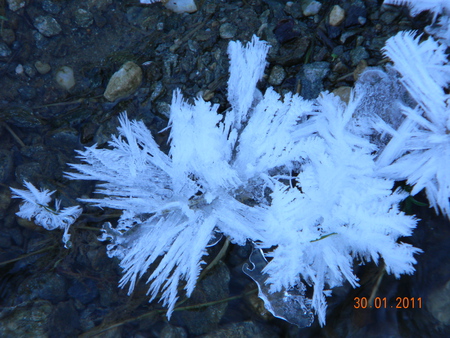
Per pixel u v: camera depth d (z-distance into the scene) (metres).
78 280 0.29
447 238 0.27
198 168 0.28
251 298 0.29
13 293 0.29
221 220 0.28
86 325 0.29
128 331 0.29
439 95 0.26
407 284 0.27
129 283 0.29
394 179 0.27
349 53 0.29
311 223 0.27
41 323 0.28
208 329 0.29
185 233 0.28
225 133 0.28
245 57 0.28
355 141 0.27
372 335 0.27
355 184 0.26
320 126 0.27
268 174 0.28
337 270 0.27
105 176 0.28
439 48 0.27
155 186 0.28
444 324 0.26
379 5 0.29
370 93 0.28
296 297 0.27
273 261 0.27
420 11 0.28
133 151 0.28
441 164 0.26
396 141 0.27
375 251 0.26
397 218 0.26
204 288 0.29
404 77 0.27
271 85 0.29
